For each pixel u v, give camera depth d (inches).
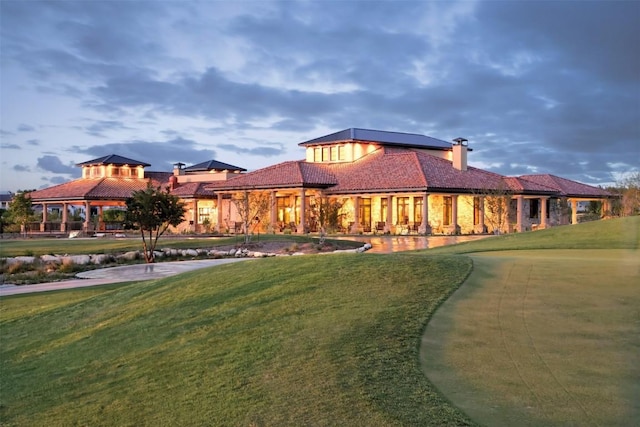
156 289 533.3
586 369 241.1
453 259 501.0
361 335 299.9
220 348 315.9
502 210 1608.0
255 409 232.1
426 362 259.0
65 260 1001.5
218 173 2292.1
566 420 197.8
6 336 474.3
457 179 1647.4
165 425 236.4
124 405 264.8
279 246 1189.7
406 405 217.2
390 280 421.4
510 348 270.5
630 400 211.0
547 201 1935.3
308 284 430.6
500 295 369.1
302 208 1700.3
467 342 282.0
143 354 336.5
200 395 257.3
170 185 2242.9
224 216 2075.5
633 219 906.7
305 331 318.0
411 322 316.5
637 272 427.8
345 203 1736.0
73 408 274.4
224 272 539.2
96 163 2356.1
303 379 252.7
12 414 283.3
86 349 382.0
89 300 567.8
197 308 422.6
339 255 546.6
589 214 2150.6
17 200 1989.4
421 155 1790.1
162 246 1220.5
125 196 2112.5
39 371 352.8
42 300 630.5
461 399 219.1
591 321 305.4
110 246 1243.2
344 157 1929.1
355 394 231.0
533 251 672.4
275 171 1866.4
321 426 209.6
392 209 1727.4
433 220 1683.1
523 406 210.1
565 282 397.7
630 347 264.8
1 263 976.3
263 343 309.7
